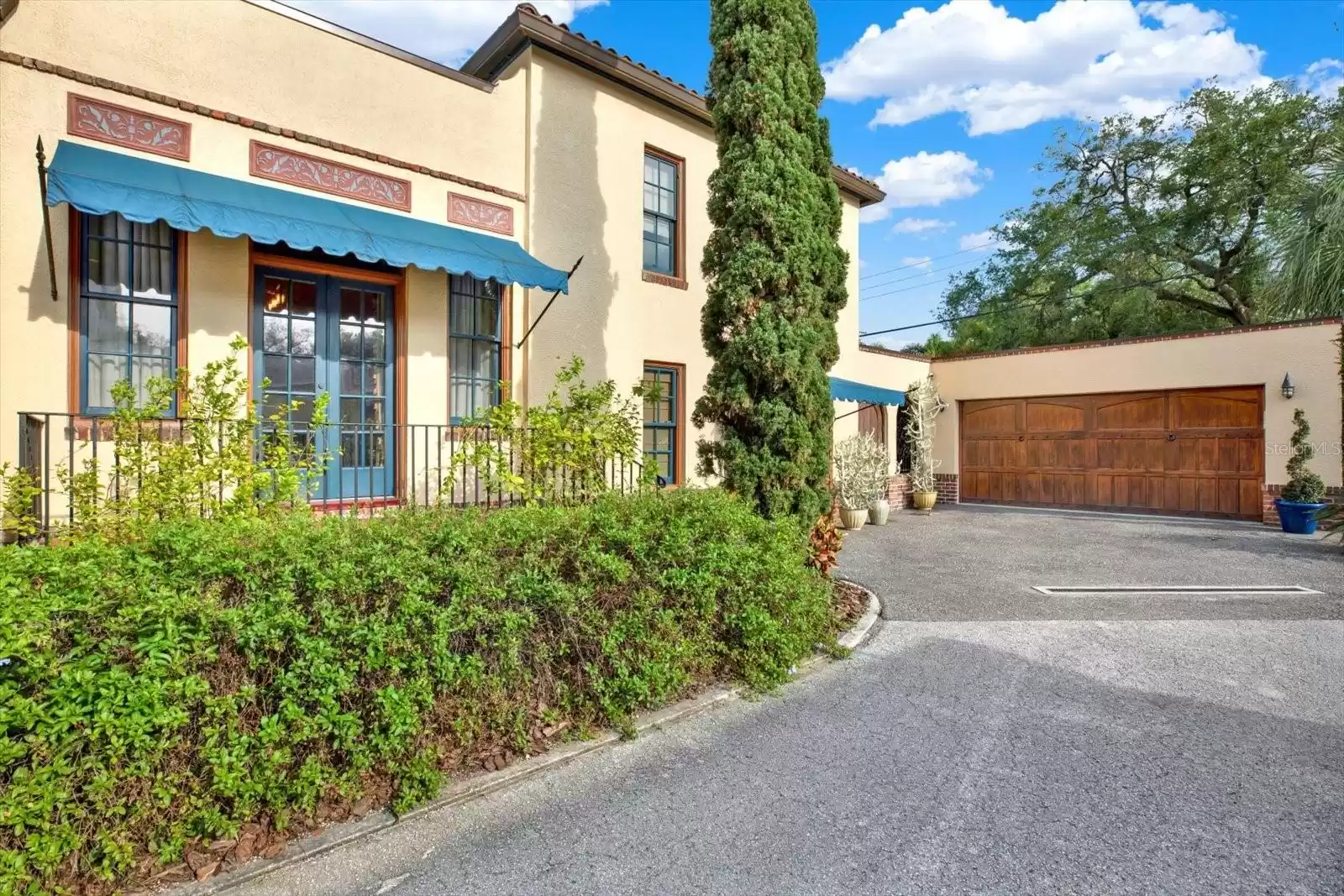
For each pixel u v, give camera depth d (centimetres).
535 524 404
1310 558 912
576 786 324
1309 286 1067
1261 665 492
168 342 577
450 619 329
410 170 711
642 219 929
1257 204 1977
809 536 661
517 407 645
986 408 1597
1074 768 340
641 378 925
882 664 498
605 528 422
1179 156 2089
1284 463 1189
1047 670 484
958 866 261
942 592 723
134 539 360
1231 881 251
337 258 669
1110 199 2308
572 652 385
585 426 663
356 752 289
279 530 337
